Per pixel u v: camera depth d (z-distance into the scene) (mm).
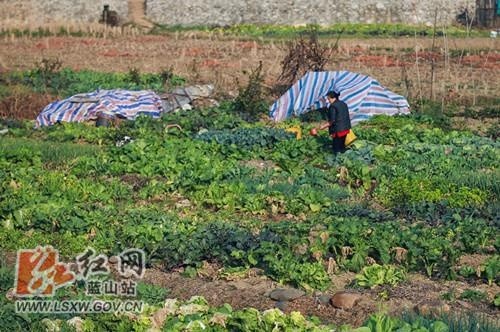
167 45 106188
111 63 90250
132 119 59906
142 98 62062
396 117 59844
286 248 31750
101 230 34125
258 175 44125
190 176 42031
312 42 71875
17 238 33406
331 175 44219
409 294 28906
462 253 33281
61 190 39656
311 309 27828
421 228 34031
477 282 30422
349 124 48688
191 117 59188
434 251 31156
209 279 30562
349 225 33219
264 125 58375
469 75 81625
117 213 36719
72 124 57250
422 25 131500
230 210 38531
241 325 23797
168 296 28719
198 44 106938
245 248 32094
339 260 31531
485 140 52406
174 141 50250
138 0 139875
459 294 29203
